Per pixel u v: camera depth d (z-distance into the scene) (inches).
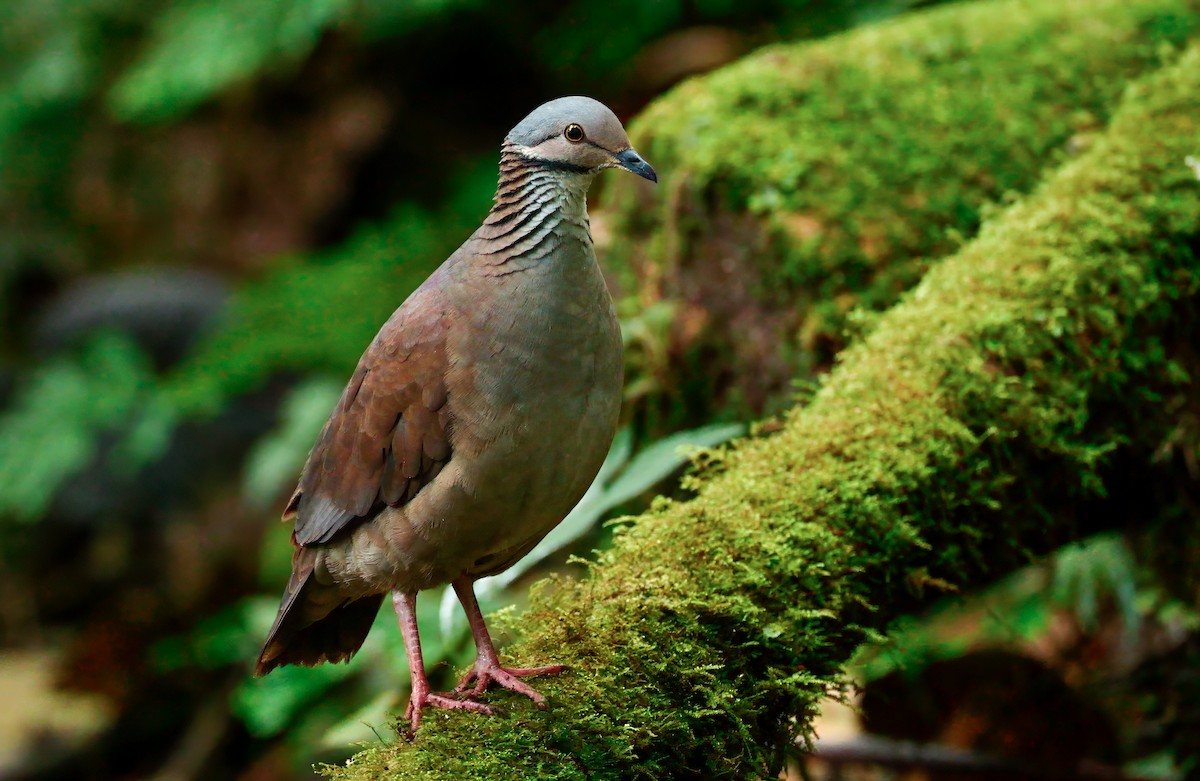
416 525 226.7
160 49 600.4
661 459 292.2
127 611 594.9
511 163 224.4
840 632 229.1
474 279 222.7
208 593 585.3
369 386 230.2
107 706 556.7
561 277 218.8
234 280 710.5
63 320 697.0
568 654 215.0
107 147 741.3
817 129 357.7
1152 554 318.0
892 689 339.6
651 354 361.1
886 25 401.7
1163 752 334.3
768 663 218.5
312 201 696.4
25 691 574.9
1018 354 259.1
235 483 609.3
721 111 366.6
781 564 224.5
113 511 617.3
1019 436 254.8
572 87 630.5
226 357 551.2
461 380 219.0
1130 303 271.1
